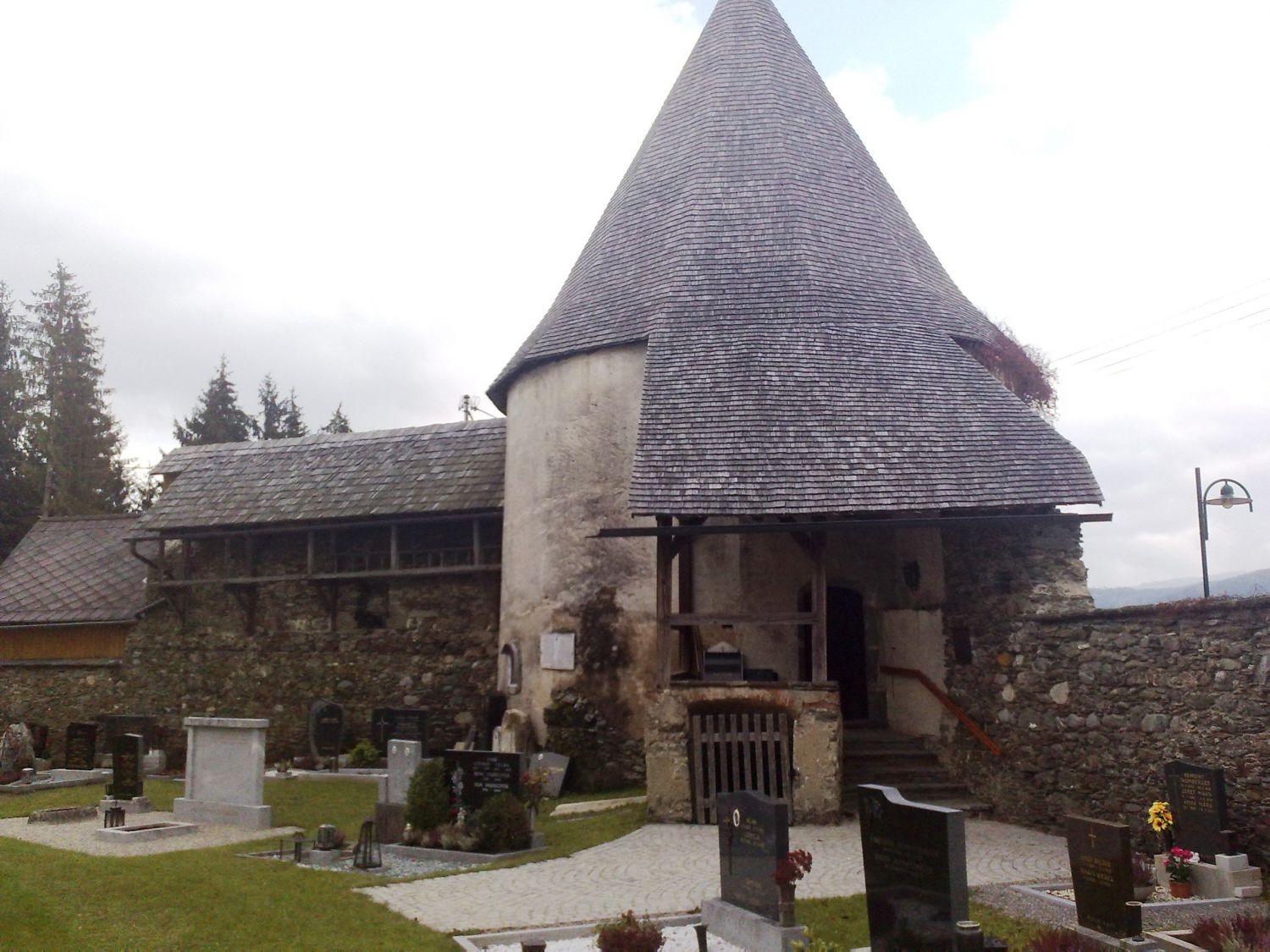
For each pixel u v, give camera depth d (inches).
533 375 698.2
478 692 761.6
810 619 507.2
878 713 608.4
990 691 514.6
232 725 514.0
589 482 647.8
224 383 1792.6
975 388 573.3
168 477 967.0
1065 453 530.6
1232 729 378.0
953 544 554.3
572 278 743.7
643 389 562.9
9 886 342.0
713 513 500.7
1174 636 409.1
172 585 862.5
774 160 692.1
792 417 542.0
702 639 604.4
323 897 351.9
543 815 534.3
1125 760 427.5
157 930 308.2
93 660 888.9
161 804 567.8
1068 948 271.4
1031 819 476.7
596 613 633.0
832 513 530.6
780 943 289.3
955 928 249.1
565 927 318.0
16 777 669.9
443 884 378.0
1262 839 361.4
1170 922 314.8
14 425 1491.1
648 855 426.6
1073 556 505.7
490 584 773.9
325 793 621.3
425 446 859.4
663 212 690.2
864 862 292.8
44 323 1569.9
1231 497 536.1
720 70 755.4
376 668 796.0
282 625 835.4
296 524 822.5
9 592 942.4
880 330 601.6
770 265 629.3
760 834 309.4
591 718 620.1
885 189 747.4
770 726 494.9
